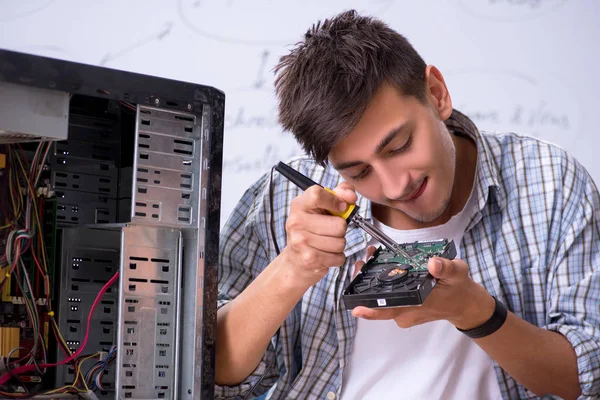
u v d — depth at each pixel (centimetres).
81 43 196
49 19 197
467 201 131
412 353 127
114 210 117
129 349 99
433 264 94
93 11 196
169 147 103
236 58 195
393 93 107
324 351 131
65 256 110
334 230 102
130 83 98
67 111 95
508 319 111
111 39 196
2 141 98
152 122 101
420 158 109
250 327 115
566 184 129
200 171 103
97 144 116
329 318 132
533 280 127
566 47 188
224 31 196
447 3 190
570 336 115
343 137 106
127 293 99
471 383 124
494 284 127
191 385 100
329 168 143
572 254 125
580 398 112
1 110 90
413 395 123
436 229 131
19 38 197
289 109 112
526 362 113
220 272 141
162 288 102
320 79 106
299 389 131
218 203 104
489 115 188
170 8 196
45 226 110
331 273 132
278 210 141
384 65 107
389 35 113
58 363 105
